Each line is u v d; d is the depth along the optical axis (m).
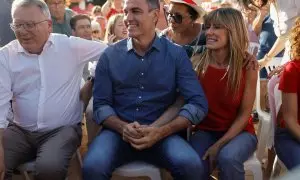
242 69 3.21
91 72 3.51
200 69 3.34
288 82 3.15
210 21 3.22
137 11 3.07
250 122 3.31
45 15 3.17
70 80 3.33
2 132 3.12
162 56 3.18
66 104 3.31
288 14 4.23
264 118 3.89
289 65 3.18
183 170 2.88
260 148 3.92
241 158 2.98
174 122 3.04
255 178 3.09
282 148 3.19
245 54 3.25
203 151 3.16
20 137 3.28
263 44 5.25
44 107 3.25
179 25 3.59
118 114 3.25
